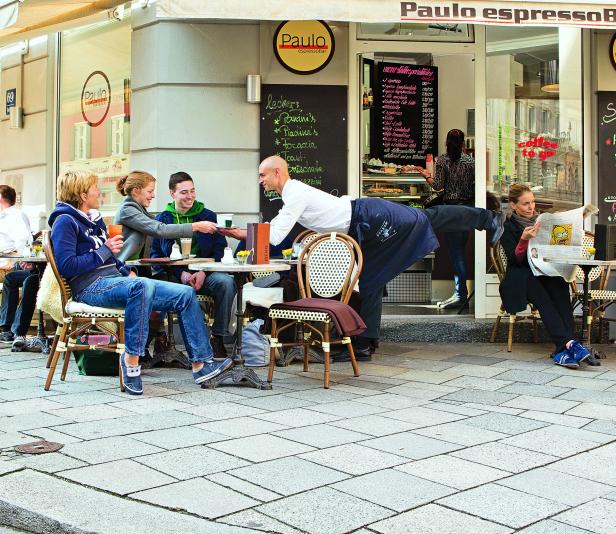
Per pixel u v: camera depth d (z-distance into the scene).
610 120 7.81
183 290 5.11
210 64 7.41
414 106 8.15
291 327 6.12
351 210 5.94
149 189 6.03
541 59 7.92
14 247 7.33
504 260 6.79
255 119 7.45
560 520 2.88
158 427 4.09
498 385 5.30
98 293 4.98
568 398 4.91
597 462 3.58
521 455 3.68
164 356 5.95
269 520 2.85
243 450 3.68
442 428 4.16
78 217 5.10
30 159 9.23
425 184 8.30
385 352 6.69
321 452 3.67
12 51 9.41
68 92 8.75
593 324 7.33
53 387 5.12
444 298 8.63
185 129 7.42
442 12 5.97
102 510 2.90
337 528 2.78
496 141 7.96
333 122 7.47
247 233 5.22
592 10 6.09
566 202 7.95
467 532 2.76
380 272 6.05
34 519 2.89
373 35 7.57
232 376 5.19
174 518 2.84
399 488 3.19
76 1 6.72
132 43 7.66
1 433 3.93
